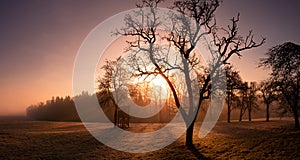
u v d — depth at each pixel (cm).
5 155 2853
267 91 4122
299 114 3747
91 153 2912
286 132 3344
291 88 3609
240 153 2342
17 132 5181
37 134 4653
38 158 2695
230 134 3981
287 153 2131
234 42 2770
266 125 5534
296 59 3425
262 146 2511
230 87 2919
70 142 3712
